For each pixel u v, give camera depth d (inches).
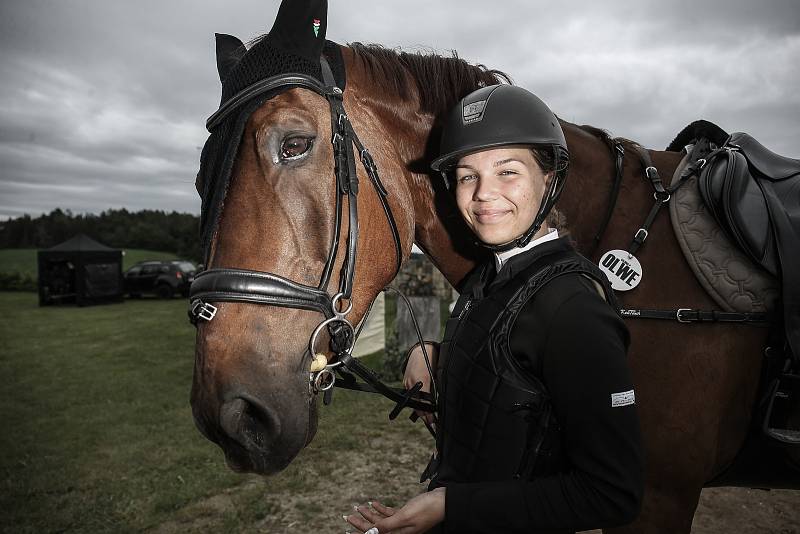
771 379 44.9
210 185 38.3
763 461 48.2
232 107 38.4
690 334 45.1
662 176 51.3
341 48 49.8
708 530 101.0
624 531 45.9
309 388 37.8
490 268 40.3
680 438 44.3
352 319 41.3
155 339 365.1
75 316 526.3
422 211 52.2
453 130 39.3
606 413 29.2
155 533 104.6
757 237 43.3
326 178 38.9
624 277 46.7
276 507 114.0
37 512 113.0
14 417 183.9
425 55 54.2
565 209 50.3
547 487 30.4
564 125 54.4
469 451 33.0
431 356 50.6
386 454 141.9
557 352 30.2
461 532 31.6
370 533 32.3
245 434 35.1
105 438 160.6
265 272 35.9
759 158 48.7
